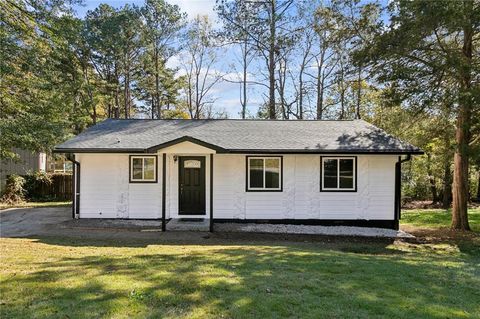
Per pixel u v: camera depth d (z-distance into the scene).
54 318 3.75
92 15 28.45
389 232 11.85
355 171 12.77
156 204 13.08
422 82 12.36
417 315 4.04
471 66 11.13
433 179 21.92
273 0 23.91
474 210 19.61
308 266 6.24
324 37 21.66
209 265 6.04
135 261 6.30
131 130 14.18
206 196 13.06
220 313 3.97
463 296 4.79
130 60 30.47
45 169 23.41
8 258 6.64
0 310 3.93
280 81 27.45
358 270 6.04
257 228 11.99
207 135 13.51
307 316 3.95
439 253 9.36
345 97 27.22
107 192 13.01
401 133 16.48
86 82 25.50
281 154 12.55
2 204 18.06
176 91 33.84
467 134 12.98
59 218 13.26
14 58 11.08
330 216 12.81
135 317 3.80
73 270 5.56
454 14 10.61
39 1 9.72
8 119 15.23
